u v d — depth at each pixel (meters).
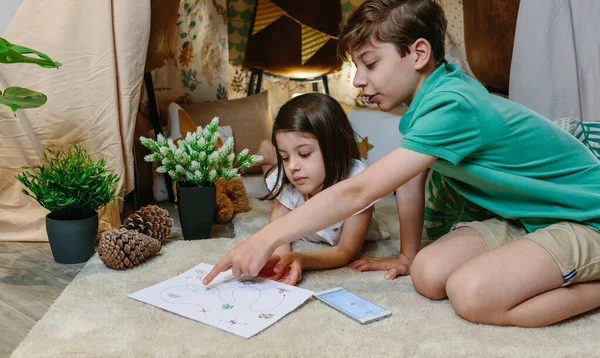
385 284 1.32
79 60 1.59
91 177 1.46
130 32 1.61
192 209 1.61
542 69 1.77
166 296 1.19
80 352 0.98
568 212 1.19
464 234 1.29
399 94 1.24
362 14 1.21
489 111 1.16
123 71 1.62
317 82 2.93
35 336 1.03
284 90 2.95
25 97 1.34
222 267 1.17
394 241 1.68
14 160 1.62
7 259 1.49
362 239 1.46
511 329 1.09
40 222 1.64
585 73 1.73
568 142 1.23
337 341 1.03
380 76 1.22
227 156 1.63
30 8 1.57
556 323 1.12
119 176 1.65
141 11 1.61
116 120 1.62
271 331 1.06
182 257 1.46
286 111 1.38
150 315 1.12
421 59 1.21
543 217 1.22
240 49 2.83
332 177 1.41
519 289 1.08
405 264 1.40
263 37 2.67
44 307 1.21
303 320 1.11
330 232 1.54
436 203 1.54
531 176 1.21
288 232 1.12
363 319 1.10
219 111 2.50
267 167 2.21
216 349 0.99
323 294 1.22
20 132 1.60
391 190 1.13
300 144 1.37
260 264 1.12
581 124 1.51
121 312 1.13
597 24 1.69
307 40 2.67
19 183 1.63
